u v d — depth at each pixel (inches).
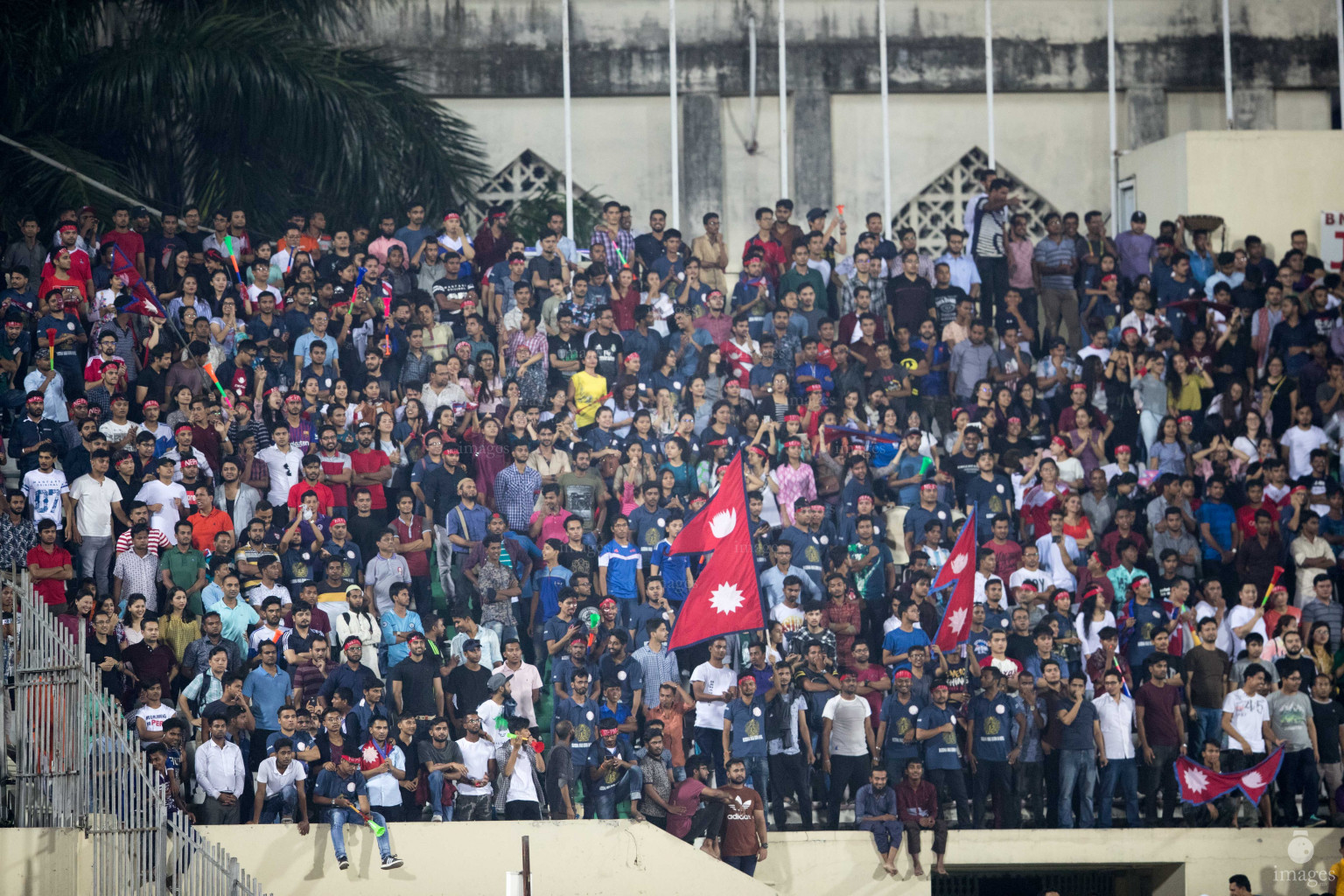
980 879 2632.9
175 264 2812.5
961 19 3690.9
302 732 2127.2
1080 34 3703.3
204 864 1900.8
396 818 2144.4
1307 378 2930.6
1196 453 2817.4
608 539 2618.1
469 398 2748.5
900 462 2719.0
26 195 3021.7
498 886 2142.0
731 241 3644.2
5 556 2295.8
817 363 2866.6
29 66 3171.8
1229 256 3080.7
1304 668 2434.8
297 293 2792.8
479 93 3619.6
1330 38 3730.3
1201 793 2348.7
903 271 2965.1
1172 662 2460.6
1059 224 3075.8
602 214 3535.9
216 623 2206.0
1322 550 2662.4
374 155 3270.2
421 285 2928.2
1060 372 2910.9
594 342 2832.2
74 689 1943.9
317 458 2519.7
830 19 3683.6
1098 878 2573.8
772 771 2320.4
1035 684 2364.7
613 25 3649.1
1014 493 2709.2
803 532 2532.0
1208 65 3708.2
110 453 2416.3
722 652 2332.7
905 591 2455.7
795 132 3659.0
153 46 3152.1
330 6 3560.5
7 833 1893.5
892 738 2320.4
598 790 2215.8
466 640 2317.9
